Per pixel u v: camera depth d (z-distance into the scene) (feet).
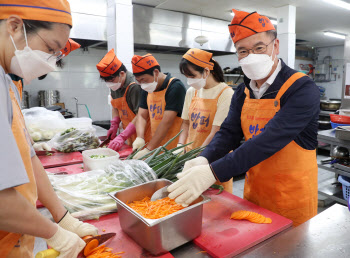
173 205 3.43
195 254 3.05
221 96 6.73
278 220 3.66
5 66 2.42
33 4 2.16
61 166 6.70
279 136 3.92
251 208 4.01
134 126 8.68
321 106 18.48
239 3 16.22
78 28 13.25
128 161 4.67
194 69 6.49
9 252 2.33
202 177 3.59
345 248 3.01
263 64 4.23
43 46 2.33
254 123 4.70
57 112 9.46
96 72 16.80
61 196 3.83
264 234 3.32
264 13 19.12
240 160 3.82
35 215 2.17
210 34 18.52
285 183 4.54
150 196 3.90
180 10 17.03
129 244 3.14
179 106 7.60
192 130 7.45
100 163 5.57
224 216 3.78
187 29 17.48
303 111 4.04
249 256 2.93
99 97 17.17
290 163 4.49
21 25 2.19
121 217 3.30
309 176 4.58
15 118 2.29
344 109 12.12
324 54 33.32
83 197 3.86
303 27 23.26
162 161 4.68
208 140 6.45
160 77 7.83
